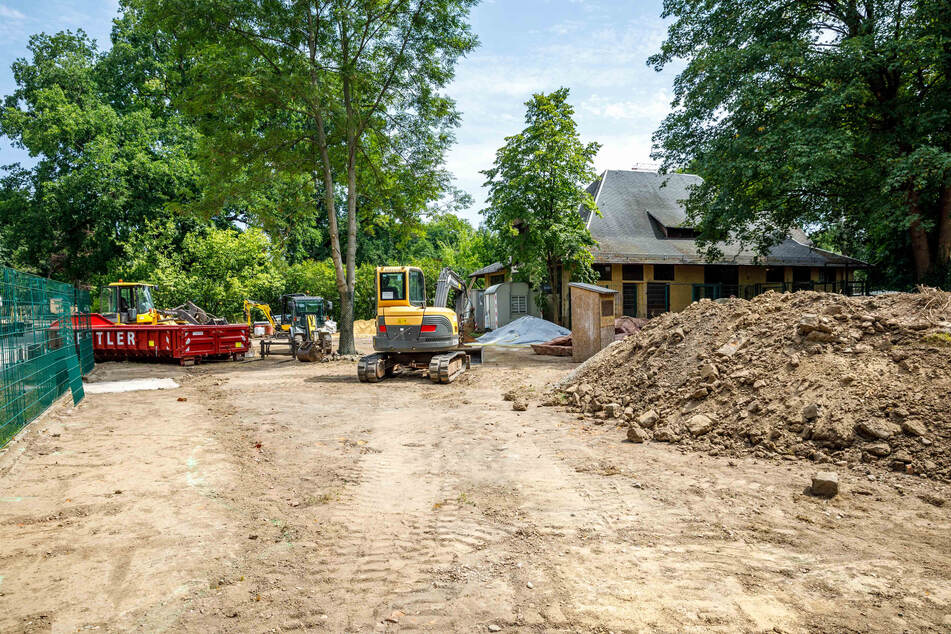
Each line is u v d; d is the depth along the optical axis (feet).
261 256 111.14
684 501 15.64
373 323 120.37
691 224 83.71
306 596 10.70
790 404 21.30
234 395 36.96
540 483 17.70
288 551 12.83
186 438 24.34
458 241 185.98
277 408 31.91
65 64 122.31
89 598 10.66
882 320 23.53
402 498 16.63
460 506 15.83
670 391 26.58
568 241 72.33
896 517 14.07
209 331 58.80
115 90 126.72
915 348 21.45
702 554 12.27
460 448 22.49
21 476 18.67
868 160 60.34
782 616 9.65
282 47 59.93
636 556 12.25
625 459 20.07
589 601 10.31
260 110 62.13
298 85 54.70
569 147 73.46
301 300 75.05
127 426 26.86
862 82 54.90
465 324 57.26
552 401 31.19
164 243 109.09
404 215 72.54
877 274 82.33
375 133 66.90
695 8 71.15
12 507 15.74
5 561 12.28
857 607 9.89
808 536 13.08
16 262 124.67
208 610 10.19
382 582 11.27
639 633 9.20
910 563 11.60
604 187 96.07
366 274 127.65
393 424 27.48
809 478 17.25
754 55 59.36
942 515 14.14
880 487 16.11
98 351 59.57
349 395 36.94
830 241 81.00
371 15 60.54
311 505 16.02
